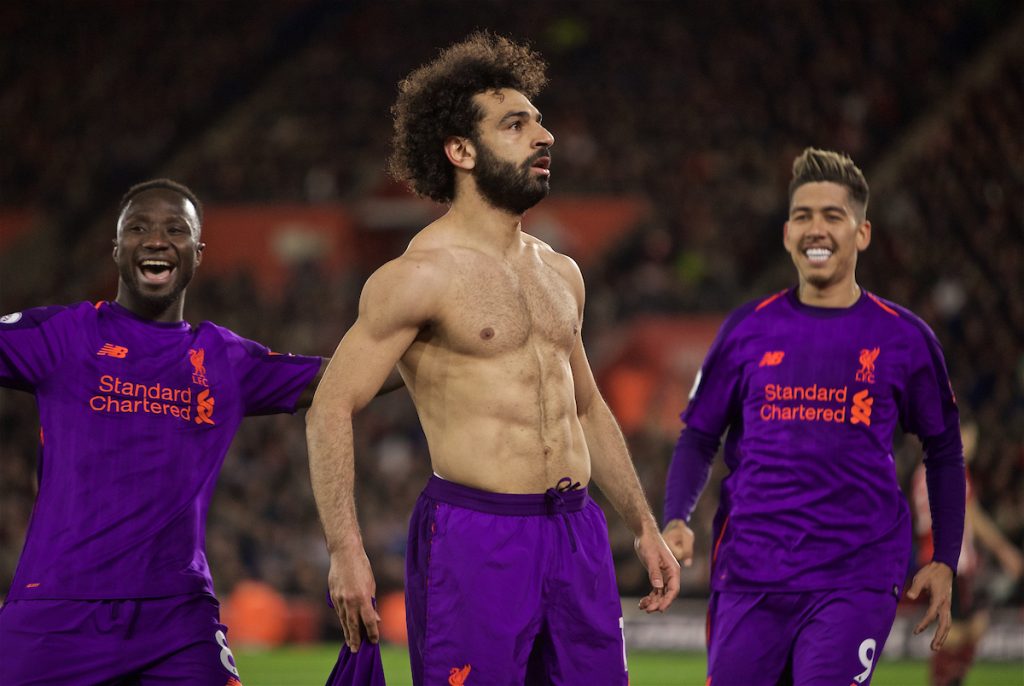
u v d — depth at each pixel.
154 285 8.25
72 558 7.81
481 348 7.12
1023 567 15.27
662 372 34.31
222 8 55.09
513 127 7.33
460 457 7.11
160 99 51.47
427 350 7.22
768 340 9.04
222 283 40.03
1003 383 31.86
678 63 48.88
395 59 51.97
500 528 7.05
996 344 34.38
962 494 9.11
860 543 8.63
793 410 8.84
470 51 7.50
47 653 7.69
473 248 7.32
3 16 54.00
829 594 8.57
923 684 18.22
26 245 45.66
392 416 33.28
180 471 8.09
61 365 8.04
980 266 37.91
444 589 7.03
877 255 38.19
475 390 7.12
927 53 46.84
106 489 7.93
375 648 6.85
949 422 9.15
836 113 45.25
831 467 8.71
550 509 7.19
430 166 7.48
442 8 53.38
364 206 42.38
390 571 26.42
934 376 9.00
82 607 7.76
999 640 20.94
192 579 8.04
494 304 7.18
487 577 6.99
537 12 52.22
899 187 40.91
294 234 41.84
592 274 38.62
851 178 9.12
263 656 23.05
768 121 45.84
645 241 39.62
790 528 8.71
